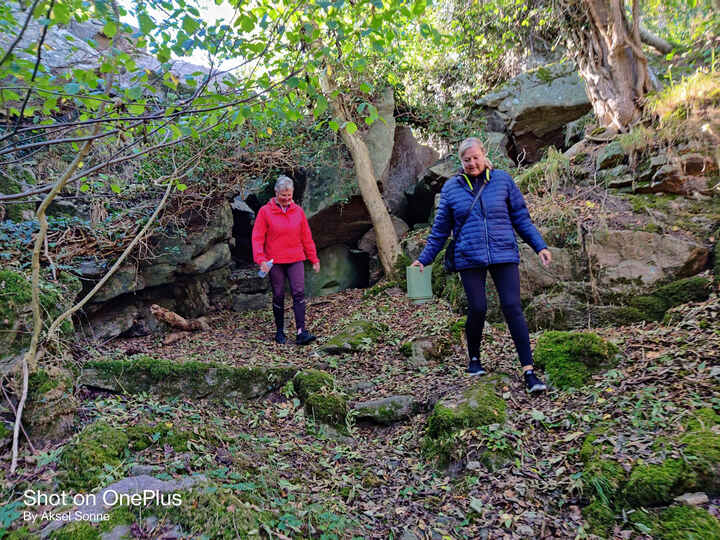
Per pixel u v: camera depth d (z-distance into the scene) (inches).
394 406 137.4
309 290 301.3
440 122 327.0
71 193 191.5
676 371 112.7
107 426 102.4
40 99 122.5
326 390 143.9
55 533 72.4
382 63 290.4
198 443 104.8
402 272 265.7
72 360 130.8
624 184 195.6
